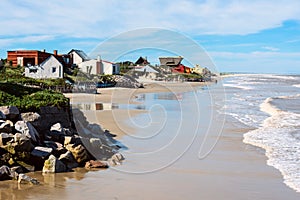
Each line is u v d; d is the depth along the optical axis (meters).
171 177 9.90
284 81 98.88
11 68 47.66
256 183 9.54
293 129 18.62
